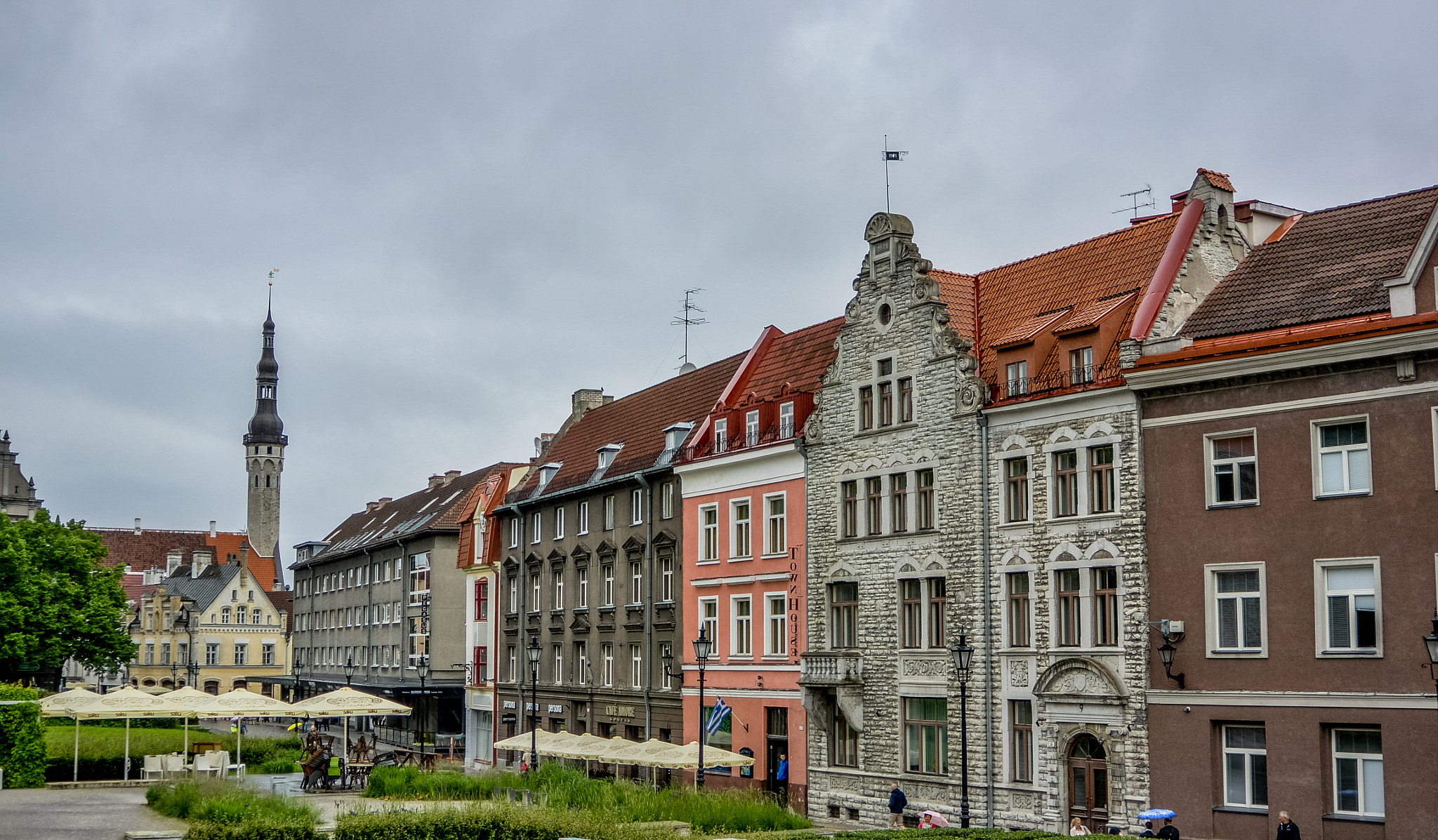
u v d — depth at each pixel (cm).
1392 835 3312
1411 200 3934
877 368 4866
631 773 6062
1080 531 4059
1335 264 3872
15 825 3541
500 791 4522
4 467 12538
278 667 14725
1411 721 3309
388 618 9888
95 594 8562
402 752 5959
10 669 8250
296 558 12731
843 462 4981
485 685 7888
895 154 4944
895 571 4703
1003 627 4288
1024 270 4844
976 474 4409
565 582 6962
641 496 6303
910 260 4738
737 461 5509
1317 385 3556
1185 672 3747
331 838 3180
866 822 4741
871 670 4778
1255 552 3641
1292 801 3500
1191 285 4097
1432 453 3344
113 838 3303
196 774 4400
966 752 4072
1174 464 3828
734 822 4088
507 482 8088
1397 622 3369
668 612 5956
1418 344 3344
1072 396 4075
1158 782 3775
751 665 5372
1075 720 4019
